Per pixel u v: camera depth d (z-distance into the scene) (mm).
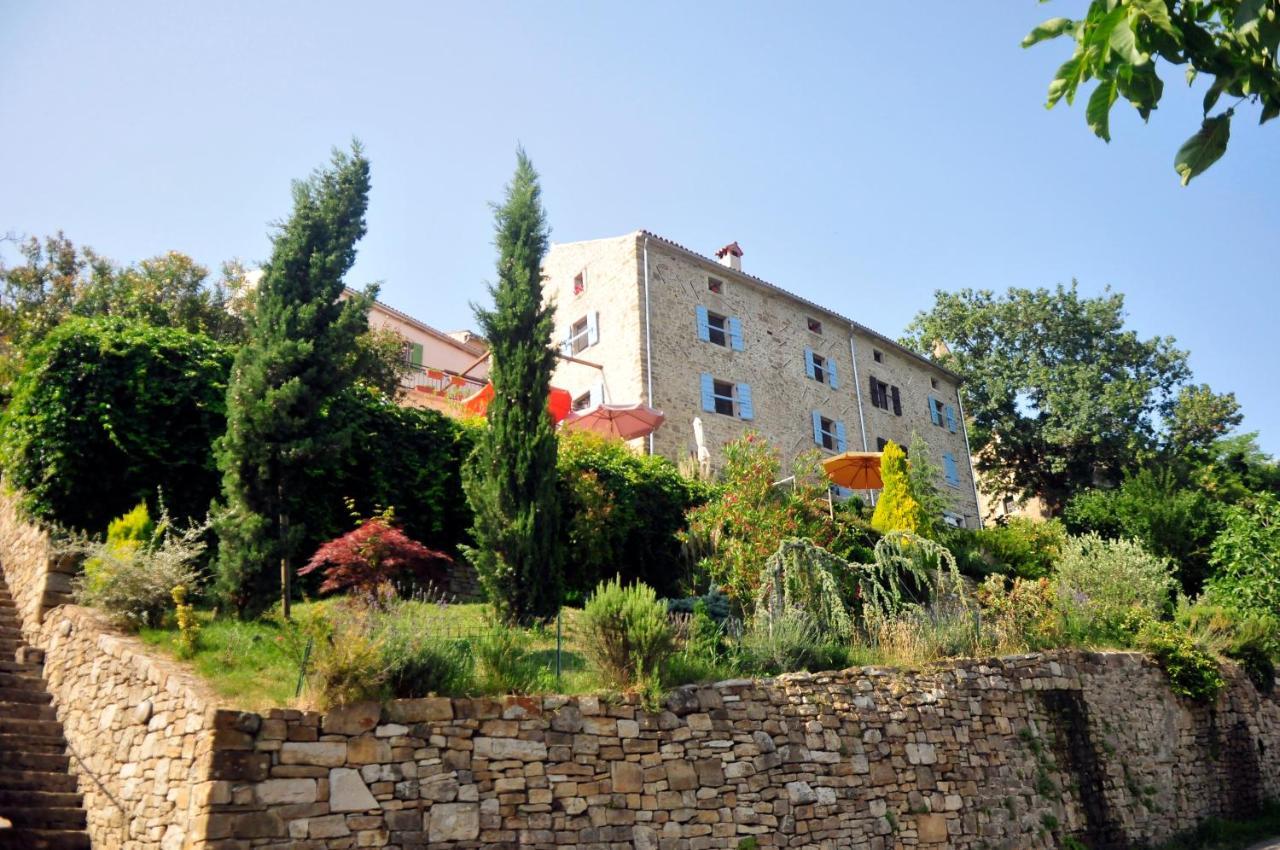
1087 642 16672
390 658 9031
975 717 13227
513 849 8820
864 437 30828
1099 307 37844
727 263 30391
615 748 9844
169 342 14070
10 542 14617
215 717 7828
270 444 11953
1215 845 14953
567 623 12461
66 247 23266
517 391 14164
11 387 15430
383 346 21547
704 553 16906
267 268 13086
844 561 15188
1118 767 14867
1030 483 37719
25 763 9906
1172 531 27266
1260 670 19297
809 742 11305
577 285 28047
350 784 8234
